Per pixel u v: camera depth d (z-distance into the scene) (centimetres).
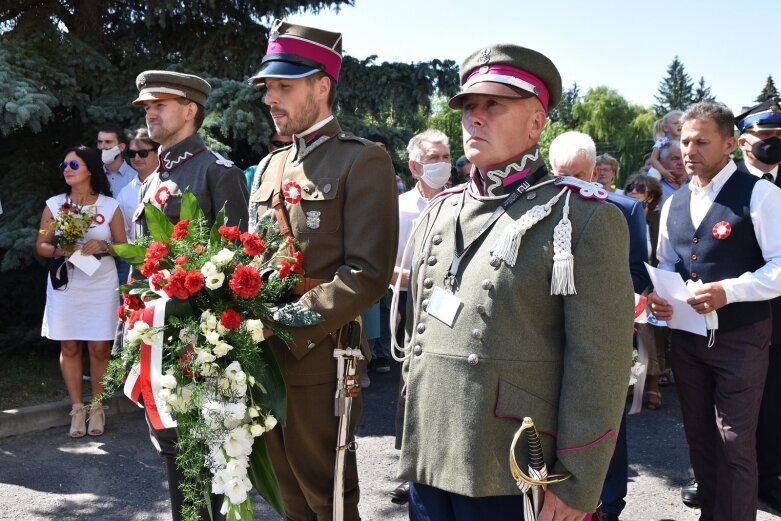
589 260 196
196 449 243
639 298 341
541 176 215
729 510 334
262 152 738
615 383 195
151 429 308
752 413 331
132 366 254
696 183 347
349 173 276
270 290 263
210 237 260
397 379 663
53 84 641
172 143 352
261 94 685
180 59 745
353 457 299
